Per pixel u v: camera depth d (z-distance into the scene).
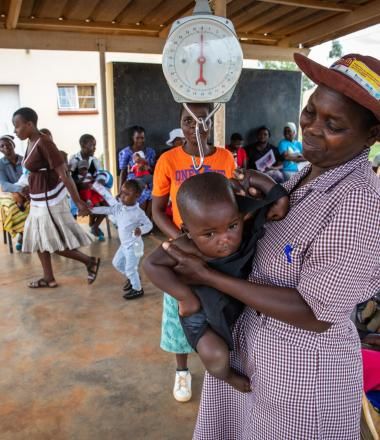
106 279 3.96
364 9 4.91
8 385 2.43
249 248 1.05
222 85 1.63
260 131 6.38
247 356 1.19
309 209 1.01
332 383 1.08
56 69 9.16
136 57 9.70
